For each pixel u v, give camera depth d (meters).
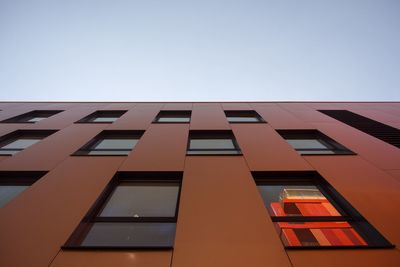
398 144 9.01
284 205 5.73
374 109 14.50
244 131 9.97
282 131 10.12
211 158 7.50
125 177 6.72
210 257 3.96
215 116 12.30
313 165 7.12
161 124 11.05
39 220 4.76
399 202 5.35
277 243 4.25
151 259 3.91
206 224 4.64
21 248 4.10
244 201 5.35
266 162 7.24
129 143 9.40
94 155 7.80
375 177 6.44
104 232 4.72
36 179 6.80
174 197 5.95
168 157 7.57
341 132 10.00
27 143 9.62
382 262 3.89
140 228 4.81
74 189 5.84
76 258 3.93
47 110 13.88
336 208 5.57
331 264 3.87
